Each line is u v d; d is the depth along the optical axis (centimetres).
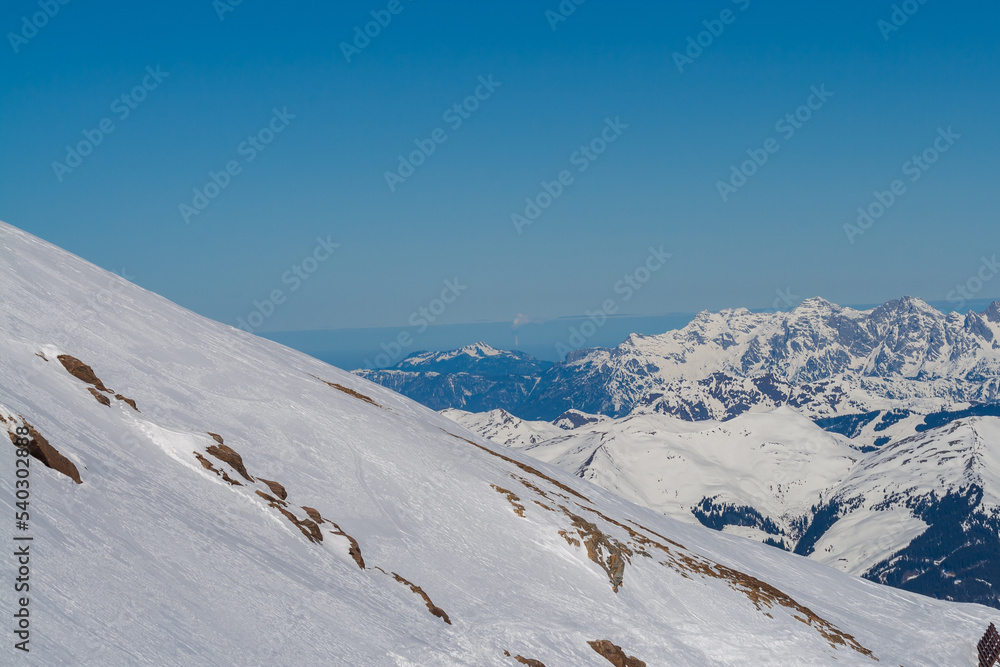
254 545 3144
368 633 2934
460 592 4225
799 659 5288
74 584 1981
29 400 3188
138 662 1805
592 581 5262
